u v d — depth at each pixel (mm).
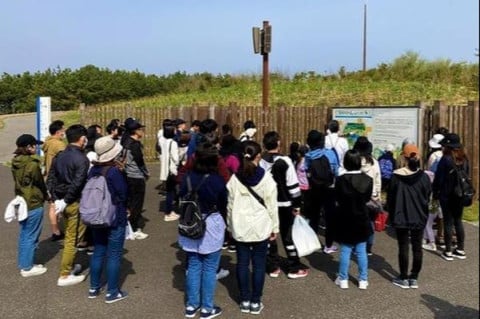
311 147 6617
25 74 43344
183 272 5949
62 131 7699
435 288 5340
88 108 16953
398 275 5766
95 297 5145
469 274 5742
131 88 42219
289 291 5297
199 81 29391
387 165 7477
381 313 4711
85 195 4797
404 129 9359
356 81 21906
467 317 4609
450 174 6012
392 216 5285
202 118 15078
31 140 5758
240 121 13734
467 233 7418
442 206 6191
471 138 9156
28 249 5777
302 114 12211
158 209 9555
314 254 6652
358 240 5266
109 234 4957
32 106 41250
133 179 7277
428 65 21406
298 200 5551
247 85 25281
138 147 7352
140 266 6176
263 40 12953
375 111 9930
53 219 6008
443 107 9242
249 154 4625
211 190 4465
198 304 4688
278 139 5738
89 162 5633
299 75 25156
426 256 6418
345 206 5238
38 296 5195
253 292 4707
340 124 10781
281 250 6852
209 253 4520
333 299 5066
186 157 7324
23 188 5703
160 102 23578
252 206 4590
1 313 4758
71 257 5535
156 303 5004
